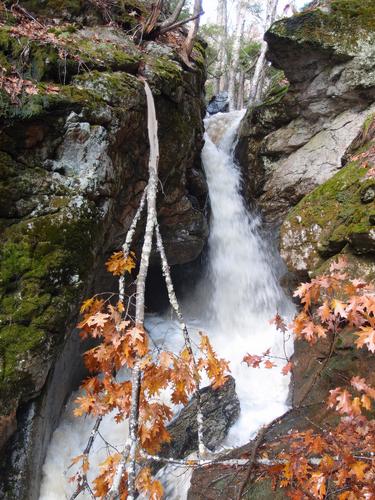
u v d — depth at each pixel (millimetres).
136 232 5246
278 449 2924
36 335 3139
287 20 6570
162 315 6895
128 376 5184
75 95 3740
